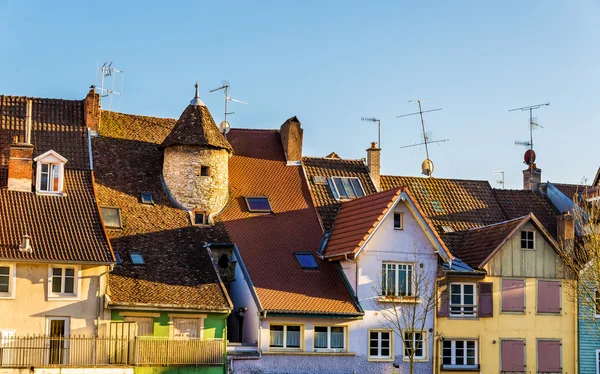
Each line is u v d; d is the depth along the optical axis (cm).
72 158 5028
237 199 5269
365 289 4897
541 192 6134
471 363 5084
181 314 4538
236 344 4616
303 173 5541
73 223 4503
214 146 5159
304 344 4734
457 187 5931
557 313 5234
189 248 4869
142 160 5269
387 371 4881
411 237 5016
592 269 5112
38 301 4328
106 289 4434
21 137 5059
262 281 4791
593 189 5972
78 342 4291
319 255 5062
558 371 5203
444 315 5050
